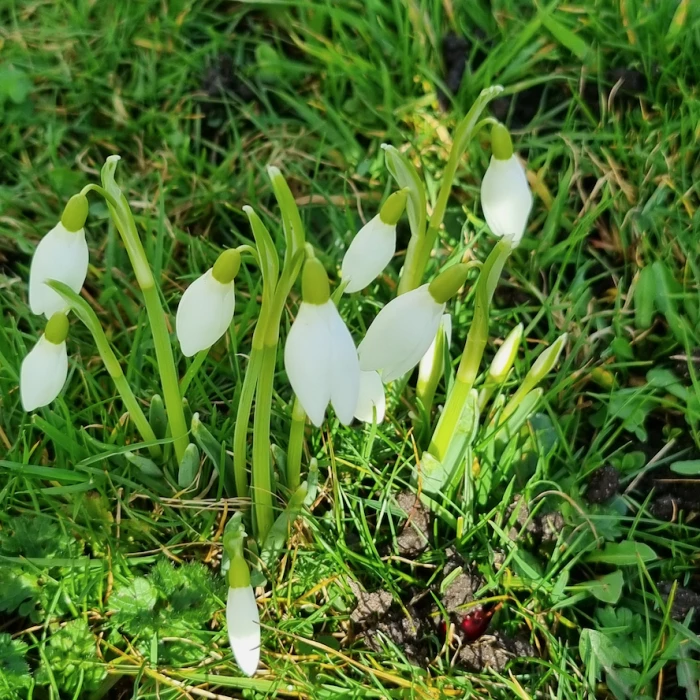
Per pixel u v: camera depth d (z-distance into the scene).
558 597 0.29
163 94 0.43
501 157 0.25
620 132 0.39
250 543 0.29
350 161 0.40
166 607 0.28
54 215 0.38
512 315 0.36
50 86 0.42
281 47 0.45
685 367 0.33
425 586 0.29
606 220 0.38
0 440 0.31
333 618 0.29
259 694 0.28
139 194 0.39
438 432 0.29
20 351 0.32
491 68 0.41
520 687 0.27
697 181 0.37
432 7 0.44
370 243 0.25
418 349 0.24
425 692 0.27
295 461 0.28
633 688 0.28
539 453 0.31
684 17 0.40
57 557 0.29
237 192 0.39
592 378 0.34
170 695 0.28
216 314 0.24
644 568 0.28
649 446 0.33
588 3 0.43
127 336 0.34
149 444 0.28
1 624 0.29
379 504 0.29
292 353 0.22
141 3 0.45
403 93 0.42
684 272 0.35
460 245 0.36
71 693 0.28
